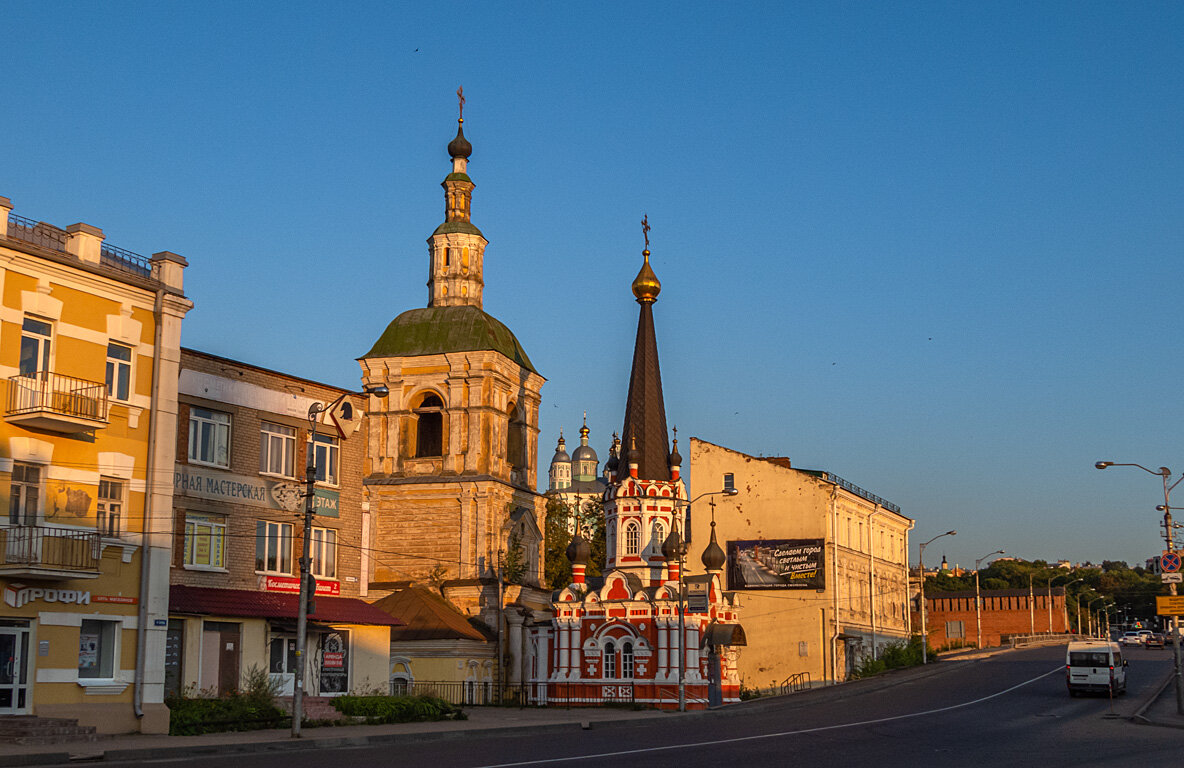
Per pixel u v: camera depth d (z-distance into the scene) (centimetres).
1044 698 6456
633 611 7369
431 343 8425
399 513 8200
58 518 3778
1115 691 6512
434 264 8888
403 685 7288
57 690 3703
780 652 8681
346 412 5394
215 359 4772
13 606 3612
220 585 4709
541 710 6662
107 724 3809
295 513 5084
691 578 7612
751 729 4531
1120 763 3086
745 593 8869
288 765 2945
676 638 7225
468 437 8181
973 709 5716
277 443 5088
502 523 8175
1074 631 19125
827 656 8556
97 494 3909
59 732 3544
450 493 8100
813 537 8775
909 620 11119
